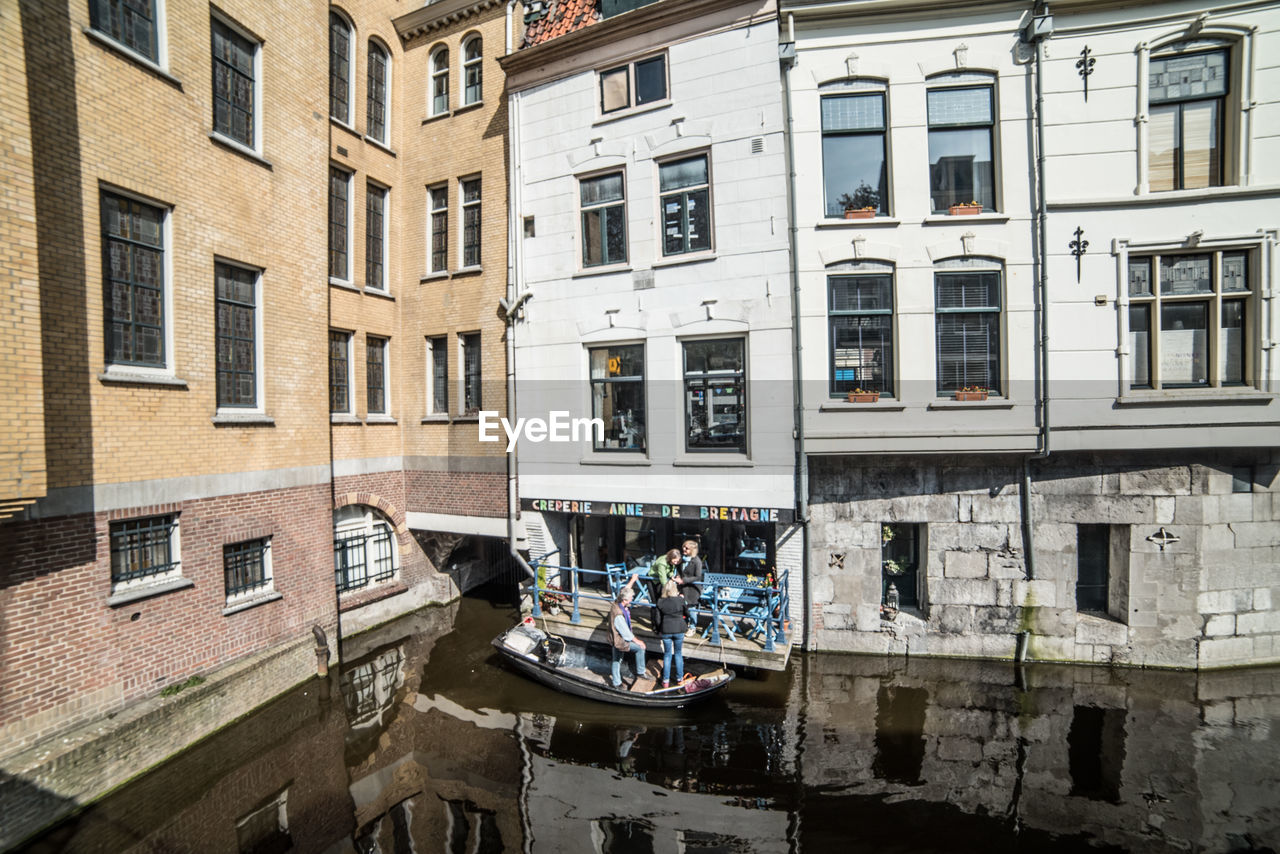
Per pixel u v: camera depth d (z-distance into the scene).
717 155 10.17
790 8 9.47
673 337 10.59
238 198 9.53
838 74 9.57
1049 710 8.37
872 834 6.14
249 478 9.53
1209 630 9.40
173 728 7.84
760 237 9.95
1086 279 9.02
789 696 8.92
